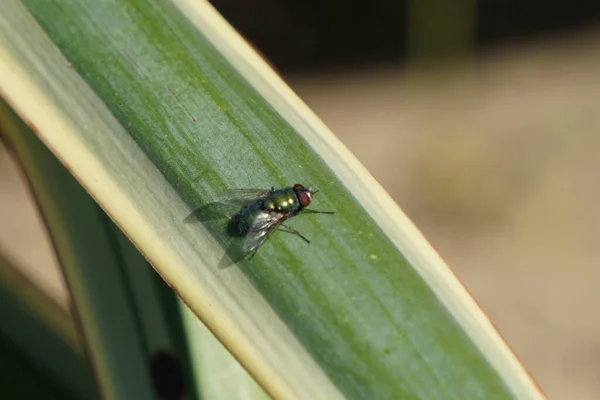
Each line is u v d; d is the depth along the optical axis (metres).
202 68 0.22
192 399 0.22
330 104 0.64
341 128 0.62
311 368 0.21
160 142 0.22
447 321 0.21
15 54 0.22
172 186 0.22
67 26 0.22
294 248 0.22
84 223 0.22
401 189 0.58
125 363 0.22
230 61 0.22
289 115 0.22
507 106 0.62
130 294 0.22
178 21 0.22
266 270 0.22
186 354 0.22
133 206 0.21
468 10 0.54
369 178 0.22
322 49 0.69
